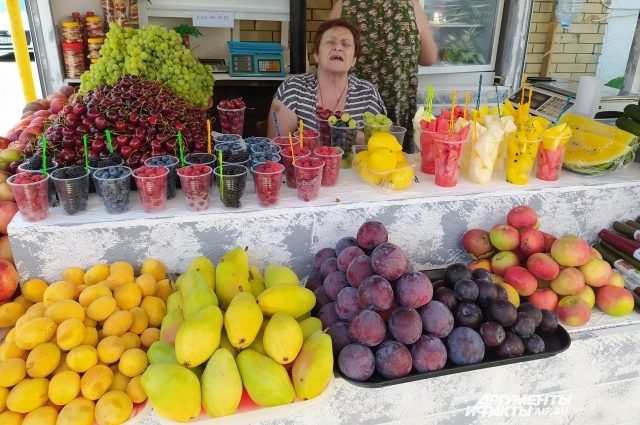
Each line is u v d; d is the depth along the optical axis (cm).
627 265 164
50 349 113
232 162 150
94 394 110
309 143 171
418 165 184
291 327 117
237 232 145
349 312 125
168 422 106
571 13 436
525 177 167
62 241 135
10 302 134
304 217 149
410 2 248
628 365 152
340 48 223
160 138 149
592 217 177
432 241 164
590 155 175
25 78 309
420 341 121
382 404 131
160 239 141
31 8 288
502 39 368
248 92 337
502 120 172
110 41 211
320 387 113
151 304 131
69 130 147
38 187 130
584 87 229
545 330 138
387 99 258
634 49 304
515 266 153
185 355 110
